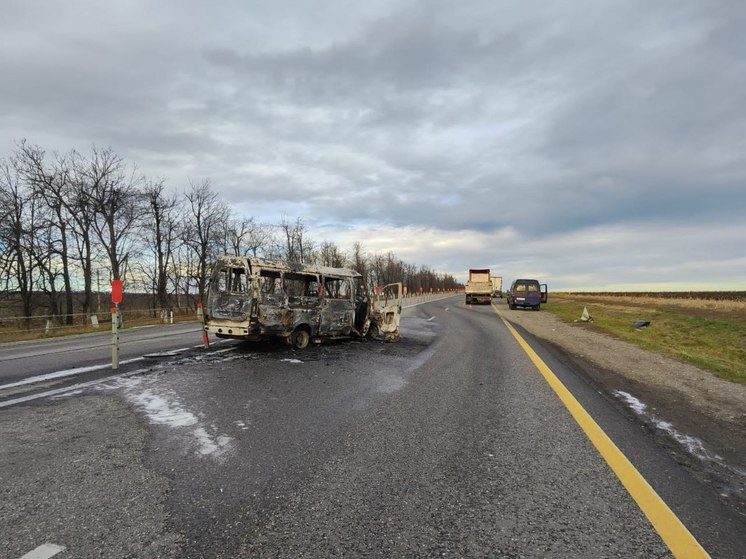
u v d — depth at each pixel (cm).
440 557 258
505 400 639
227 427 495
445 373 841
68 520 291
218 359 942
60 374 782
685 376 856
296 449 430
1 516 295
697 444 474
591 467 399
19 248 3269
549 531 289
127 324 2284
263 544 267
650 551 268
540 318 2391
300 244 5128
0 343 1573
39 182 3256
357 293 1299
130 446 430
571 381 779
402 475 374
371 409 580
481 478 371
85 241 3462
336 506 317
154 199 3794
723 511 323
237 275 1016
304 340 1116
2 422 503
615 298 5959
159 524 288
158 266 3906
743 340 1773
